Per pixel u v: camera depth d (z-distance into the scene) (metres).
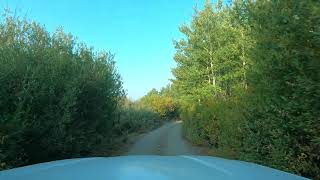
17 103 11.91
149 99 74.50
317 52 6.97
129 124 39.06
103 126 21.30
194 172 2.42
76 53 19.91
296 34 7.43
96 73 19.48
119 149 23.38
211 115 21.75
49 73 14.26
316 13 6.51
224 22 29.52
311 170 8.62
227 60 29.25
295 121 8.26
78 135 16.73
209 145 23.80
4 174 2.50
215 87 31.02
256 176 2.47
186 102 34.09
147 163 2.71
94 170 2.43
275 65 8.43
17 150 11.94
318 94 7.10
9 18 19.66
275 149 9.10
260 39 9.01
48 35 19.48
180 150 23.06
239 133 12.40
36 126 12.67
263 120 10.07
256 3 9.51
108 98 21.52
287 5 8.00
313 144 8.16
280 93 8.66
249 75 10.50
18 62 12.78
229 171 2.55
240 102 12.48
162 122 68.38
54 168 2.60
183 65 34.53
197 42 32.44
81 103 17.52
